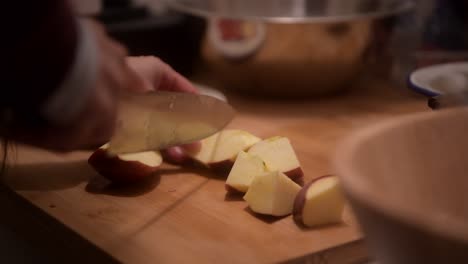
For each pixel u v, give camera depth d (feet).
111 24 3.29
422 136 1.61
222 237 1.99
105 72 1.82
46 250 2.19
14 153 2.52
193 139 2.19
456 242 1.21
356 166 1.45
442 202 1.61
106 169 2.25
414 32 3.45
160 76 2.44
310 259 1.91
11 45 1.70
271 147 2.29
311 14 3.36
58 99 1.74
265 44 2.92
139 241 1.98
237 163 2.23
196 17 3.14
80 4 3.02
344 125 2.80
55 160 2.48
